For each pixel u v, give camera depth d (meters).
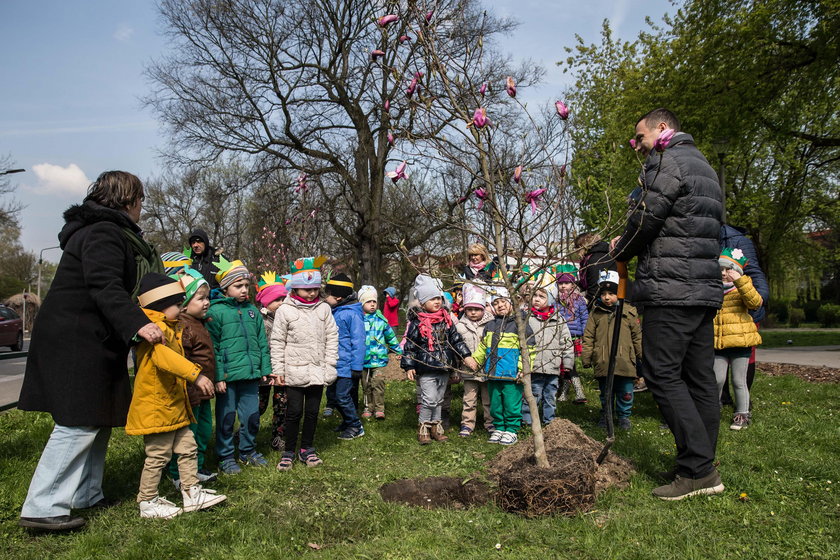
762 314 6.21
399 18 3.73
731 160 22.34
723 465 4.43
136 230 3.97
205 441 4.70
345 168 22.81
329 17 20.69
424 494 4.18
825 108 18.64
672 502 3.80
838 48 14.70
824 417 6.20
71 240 3.70
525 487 3.59
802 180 21.19
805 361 12.20
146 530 3.44
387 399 8.23
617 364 6.09
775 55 16.16
